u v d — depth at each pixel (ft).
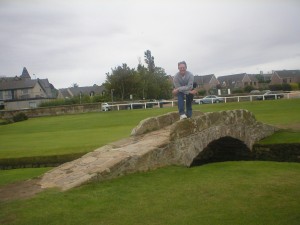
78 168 27.71
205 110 102.17
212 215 19.43
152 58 303.89
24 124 112.47
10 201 22.20
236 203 21.13
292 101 108.06
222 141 44.01
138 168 28.14
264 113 83.87
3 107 238.89
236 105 110.01
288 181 25.58
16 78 280.72
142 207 20.86
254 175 27.61
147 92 212.23
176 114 39.78
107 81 196.03
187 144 32.81
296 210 19.70
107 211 20.34
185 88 34.96
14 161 47.75
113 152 29.86
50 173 27.99
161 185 25.02
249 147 44.52
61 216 19.67
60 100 184.65
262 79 348.18
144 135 35.09
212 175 27.78
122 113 114.62
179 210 20.33
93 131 73.41
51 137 69.05
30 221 19.06
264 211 19.71
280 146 44.01
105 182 25.45
